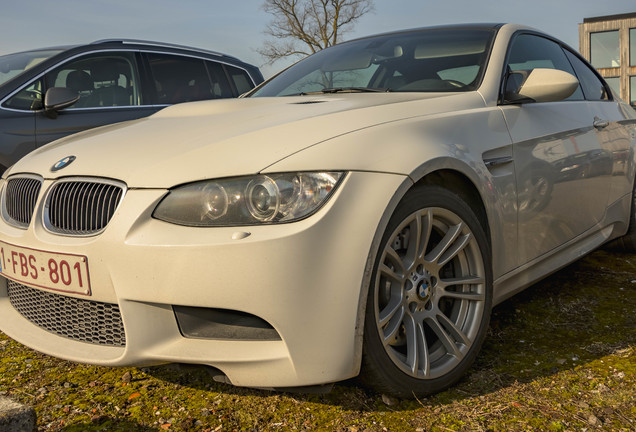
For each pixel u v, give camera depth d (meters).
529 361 2.31
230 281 1.69
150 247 1.74
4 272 2.19
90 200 1.92
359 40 3.39
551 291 3.13
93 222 1.90
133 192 1.82
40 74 4.64
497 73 2.65
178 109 2.65
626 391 2.04
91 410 2.00
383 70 2.90
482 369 2.25
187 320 1.83
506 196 2.35
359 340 1.80
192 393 2.12
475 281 2.20
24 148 4.42
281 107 2.31
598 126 3.16
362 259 1.77
